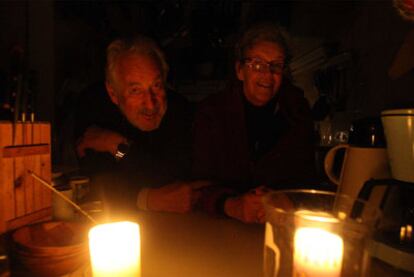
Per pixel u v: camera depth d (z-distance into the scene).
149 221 0.88
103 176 1.19
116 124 1.38
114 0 2.54
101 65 2.72
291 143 1.33
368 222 0.40
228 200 0.91
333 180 0.90
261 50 1.20
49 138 0.79
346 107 1.92
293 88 1.42
